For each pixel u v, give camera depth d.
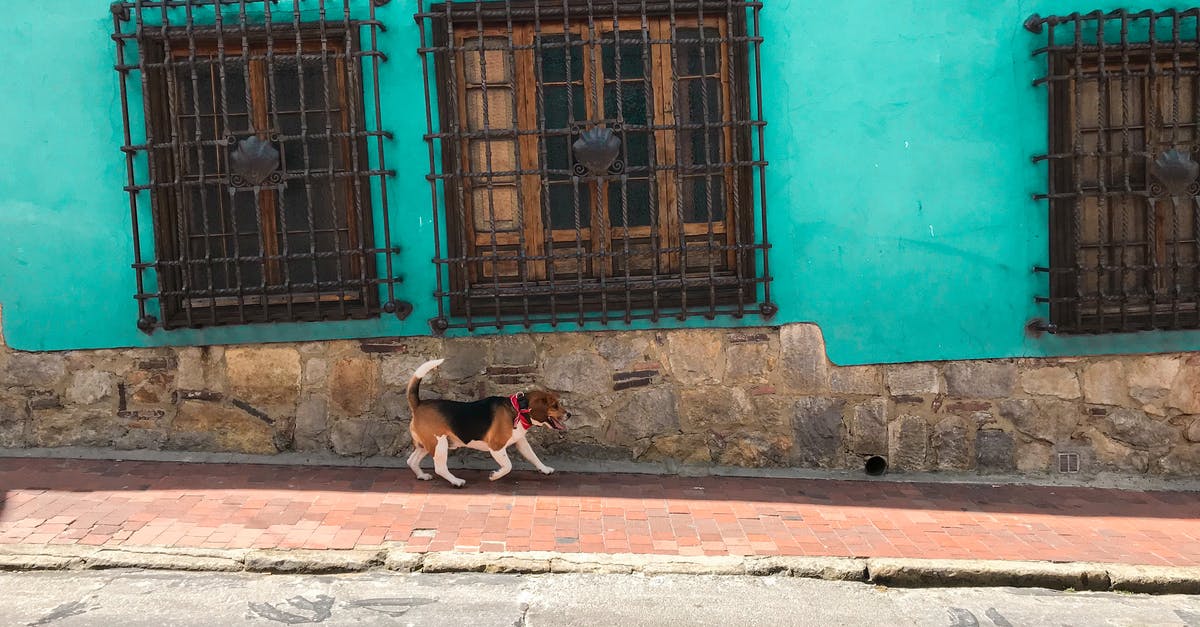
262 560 4.12
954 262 5.72
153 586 3.93
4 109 5.59
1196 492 5.65
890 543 4.58
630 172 5.61
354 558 4.17
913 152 5.68
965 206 5.70
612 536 4.56
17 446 5.70
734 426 5.75
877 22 5.63
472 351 5.68
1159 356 5.71
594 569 4.19
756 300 5.69
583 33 5.63
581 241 5.71
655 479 5.59
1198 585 4.22
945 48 5.64
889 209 5.70
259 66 5.59
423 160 5.59
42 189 5.63
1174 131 5.47
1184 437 5.72
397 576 4.11
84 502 4.83
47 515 4.61
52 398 5.71
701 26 5.39
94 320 5.68
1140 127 5.65
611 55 5.65
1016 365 5.73
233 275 5.70
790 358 5.73
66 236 5.64
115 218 5.63
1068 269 5.57
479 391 5.69
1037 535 4.78
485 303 5.65
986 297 5.72
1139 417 5.74
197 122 5.38
